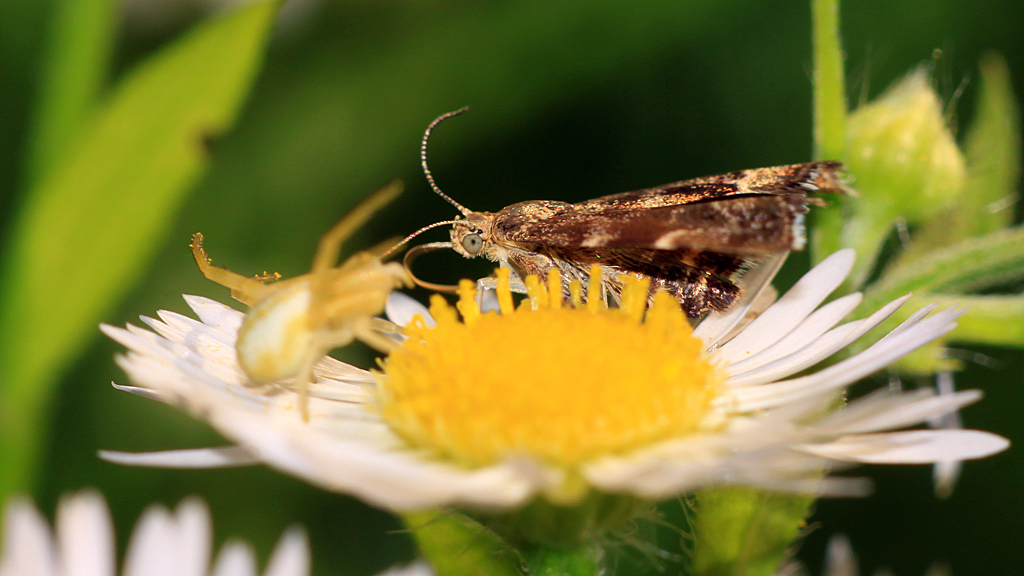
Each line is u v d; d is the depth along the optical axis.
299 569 0.06
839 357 0.06
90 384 0.09
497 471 0.05
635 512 0.06
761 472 0.05
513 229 0.07
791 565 0.06
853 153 0.07
